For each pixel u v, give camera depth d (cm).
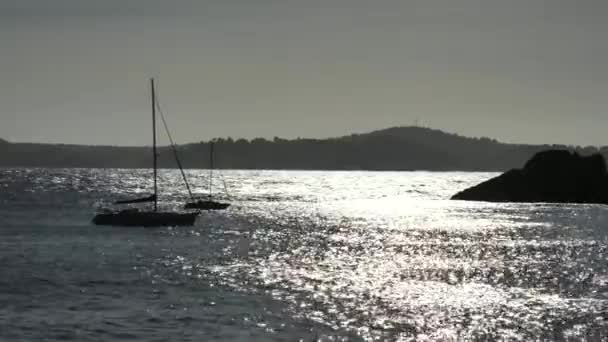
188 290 6950
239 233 13212
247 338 5138
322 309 6112
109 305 6178
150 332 5269
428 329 5462
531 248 11125
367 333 5331
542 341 5147
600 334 5338
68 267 8425
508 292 7000
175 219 13775
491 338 5225
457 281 7688
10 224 14350
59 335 5181
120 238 11838
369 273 8262
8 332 5250
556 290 7131
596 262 9362
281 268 8619
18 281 7350
